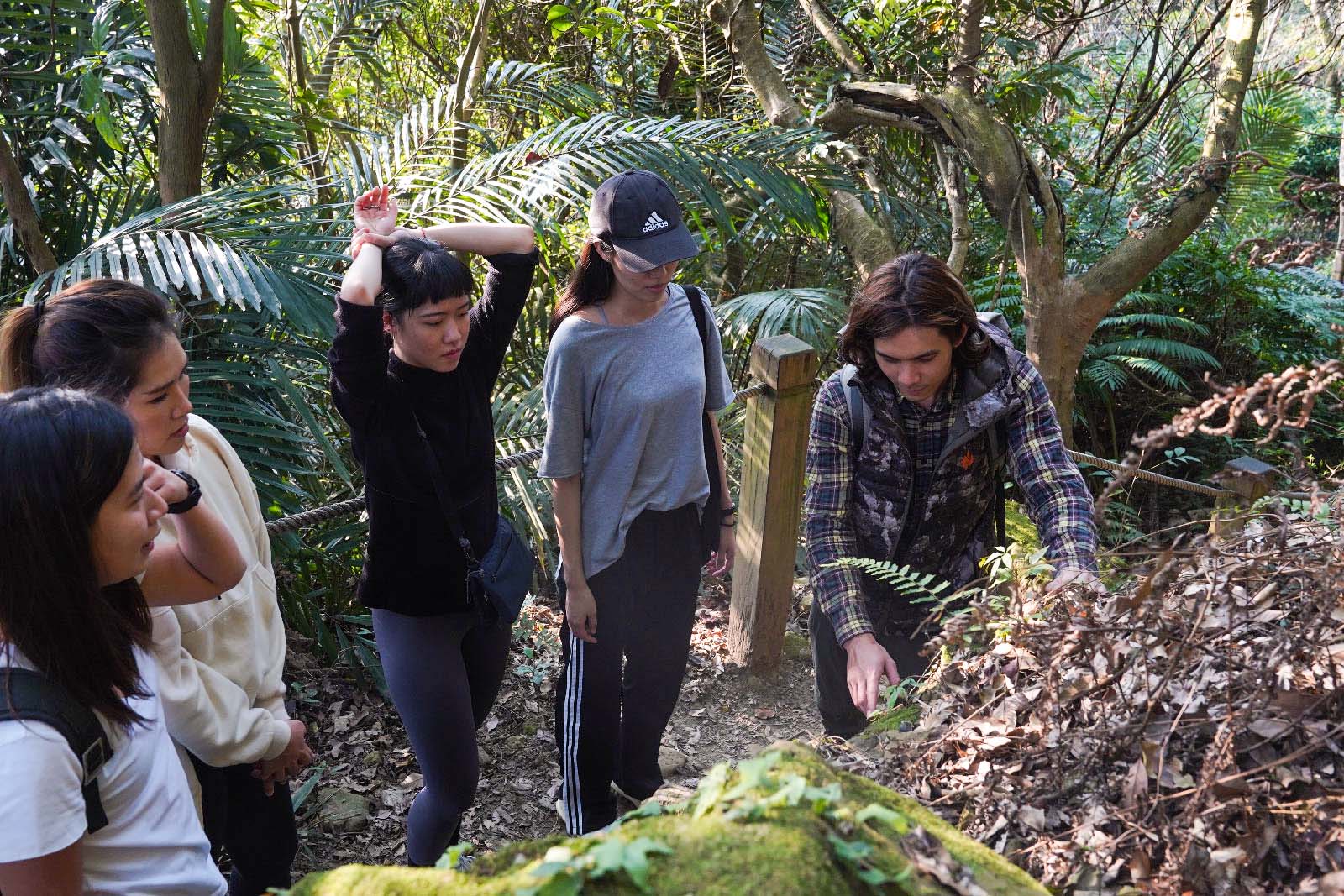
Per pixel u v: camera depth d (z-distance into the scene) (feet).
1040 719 4.74
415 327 6.70
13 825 3.91
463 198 11.94
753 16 18.35
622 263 7.32
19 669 4.05
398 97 25.29
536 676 11.84
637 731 9.13
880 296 6.55
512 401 13.15
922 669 7.89
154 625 5.45
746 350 16.94
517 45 23.07
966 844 3.57
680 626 8.75
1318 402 19.57
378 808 9.93
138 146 14.03
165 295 9.16
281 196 11.62
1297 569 4.67
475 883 3.04
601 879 2.92
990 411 6.88
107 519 4.06
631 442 7.78
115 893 4.52
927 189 22.24
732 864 2.90
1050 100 26.96
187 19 12.35
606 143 13.01
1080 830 4.20
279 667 6.56
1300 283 23.11
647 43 21.85
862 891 3.08
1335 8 32.27
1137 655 4.60
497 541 7.61
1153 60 22.61
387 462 7.00
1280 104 27.58
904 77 20.68
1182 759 4.37
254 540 6.42
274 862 6.86
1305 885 3.64
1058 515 6.79
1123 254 16.76
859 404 7.19
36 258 11.21
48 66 12.81
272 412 10.34
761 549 11.41
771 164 14.10
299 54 17.62
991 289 20.61
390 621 7.50
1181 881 3.83
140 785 4.59
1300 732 4.17
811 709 11.77
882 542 7.47
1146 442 4.18
